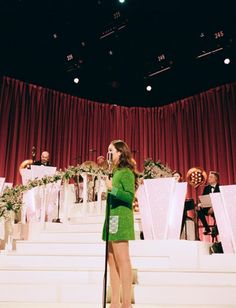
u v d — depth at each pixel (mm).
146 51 8867
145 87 10047
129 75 9664
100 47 8641
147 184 4441
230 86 9500
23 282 4113
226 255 4070
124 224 2992
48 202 5793
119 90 10227
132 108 10703
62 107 10094
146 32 8375
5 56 8836
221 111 9484
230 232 4129
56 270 4098
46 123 9727
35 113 9633
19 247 4758
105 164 7316
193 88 9930
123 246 2994
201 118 9781
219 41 7969
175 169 9906
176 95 10273
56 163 9609
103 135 10383
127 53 8891
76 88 10117
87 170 5621
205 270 3873
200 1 7512
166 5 7699
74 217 5781
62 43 8500
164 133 10367
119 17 7848
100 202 5801
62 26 8133
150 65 9094
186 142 9898
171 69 9141
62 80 9750
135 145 10438
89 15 7926
